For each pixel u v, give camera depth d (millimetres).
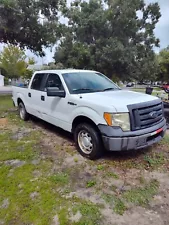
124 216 2285
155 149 4062
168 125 5652
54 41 13711
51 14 12766
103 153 3650
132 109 3113
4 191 2748
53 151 3961
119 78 20438
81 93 3902
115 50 17250
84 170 3258
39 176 3100
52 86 4457
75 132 3811
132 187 2832
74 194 2668
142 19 20188
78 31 19297
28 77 38500
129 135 3045
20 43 13773
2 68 42344
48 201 2527
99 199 2574
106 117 3096
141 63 20469
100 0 19422
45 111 4727
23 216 2299
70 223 2180
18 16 10992
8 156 3762
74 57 18453
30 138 4680
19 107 6410
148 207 2441
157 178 3064
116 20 18578
